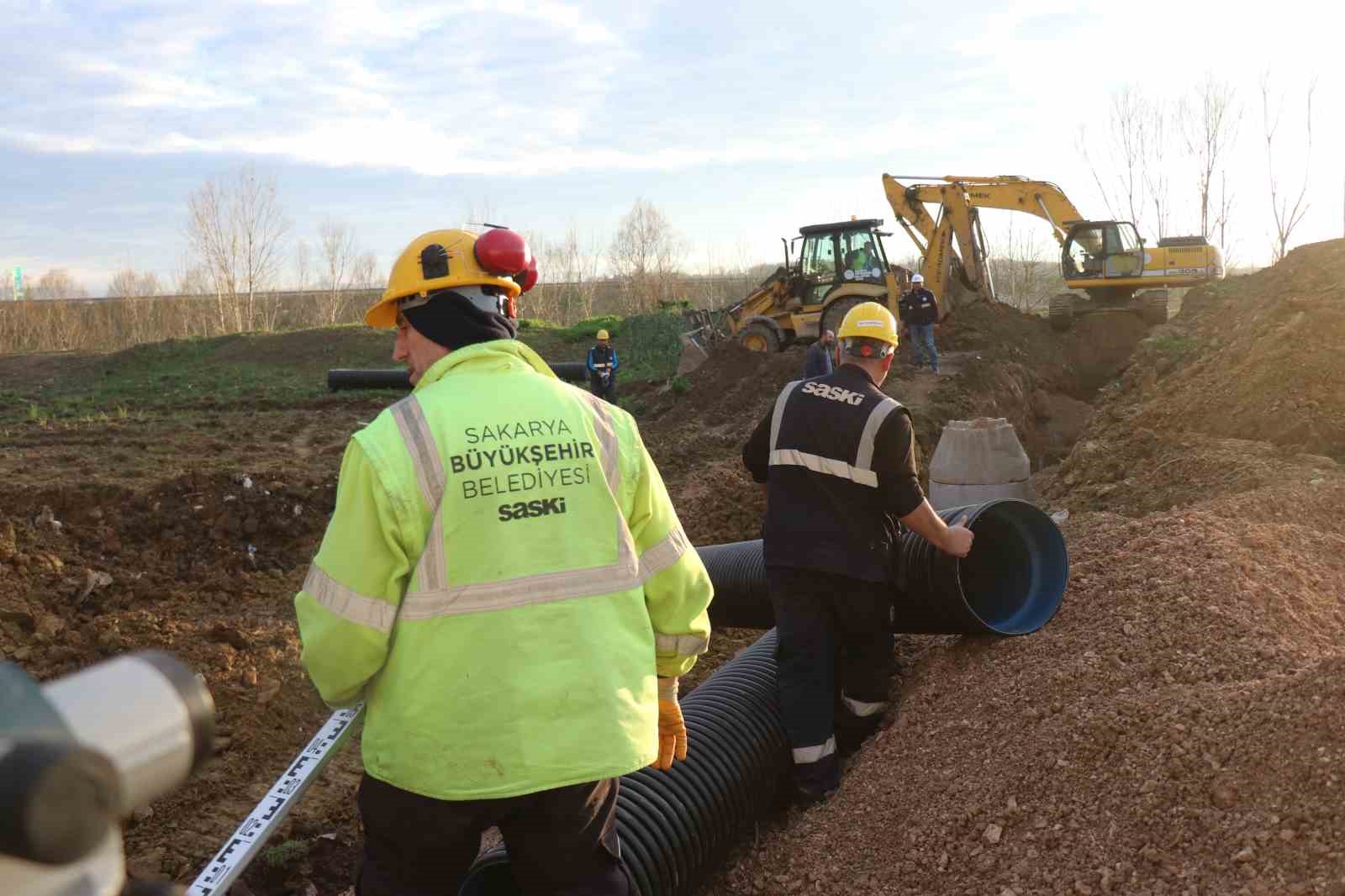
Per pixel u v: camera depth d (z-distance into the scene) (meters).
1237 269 39.81
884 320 4.13
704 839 3.46
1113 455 8.12
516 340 2.42
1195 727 3.24
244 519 9.26
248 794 4.78
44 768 0.85
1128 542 4.91
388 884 2.22
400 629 2.13
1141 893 2.84
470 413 2.20
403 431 2.14
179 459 13.08
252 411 20.03
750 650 4.97
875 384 4.25
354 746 5.22
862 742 4.45
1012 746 3.64
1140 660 3.86
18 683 0.98
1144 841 3.00
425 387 2.28
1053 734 3.54
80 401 22.02
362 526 2.09
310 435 16.14
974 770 3.63
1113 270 22.05
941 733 3.96
